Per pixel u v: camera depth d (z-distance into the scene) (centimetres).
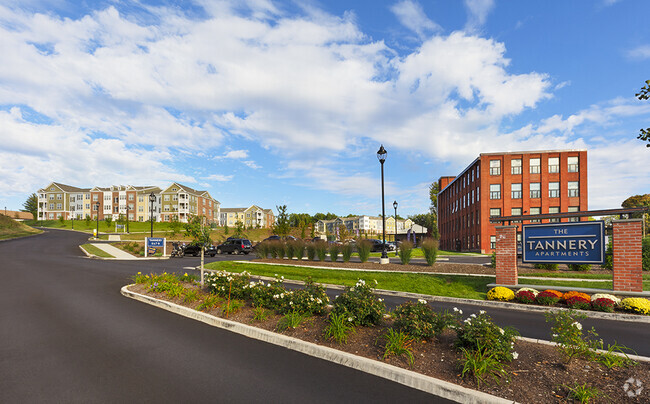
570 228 1205
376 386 477
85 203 10300
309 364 559
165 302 1022
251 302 962
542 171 4078
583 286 1245
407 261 1948
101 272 1892
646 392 418
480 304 1159
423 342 610
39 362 571
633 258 1066
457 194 5403
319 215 17425
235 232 6962
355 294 733
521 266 1775
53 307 1012
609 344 688
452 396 441
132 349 636
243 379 500
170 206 9525
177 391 462
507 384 452
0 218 5891
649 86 625
